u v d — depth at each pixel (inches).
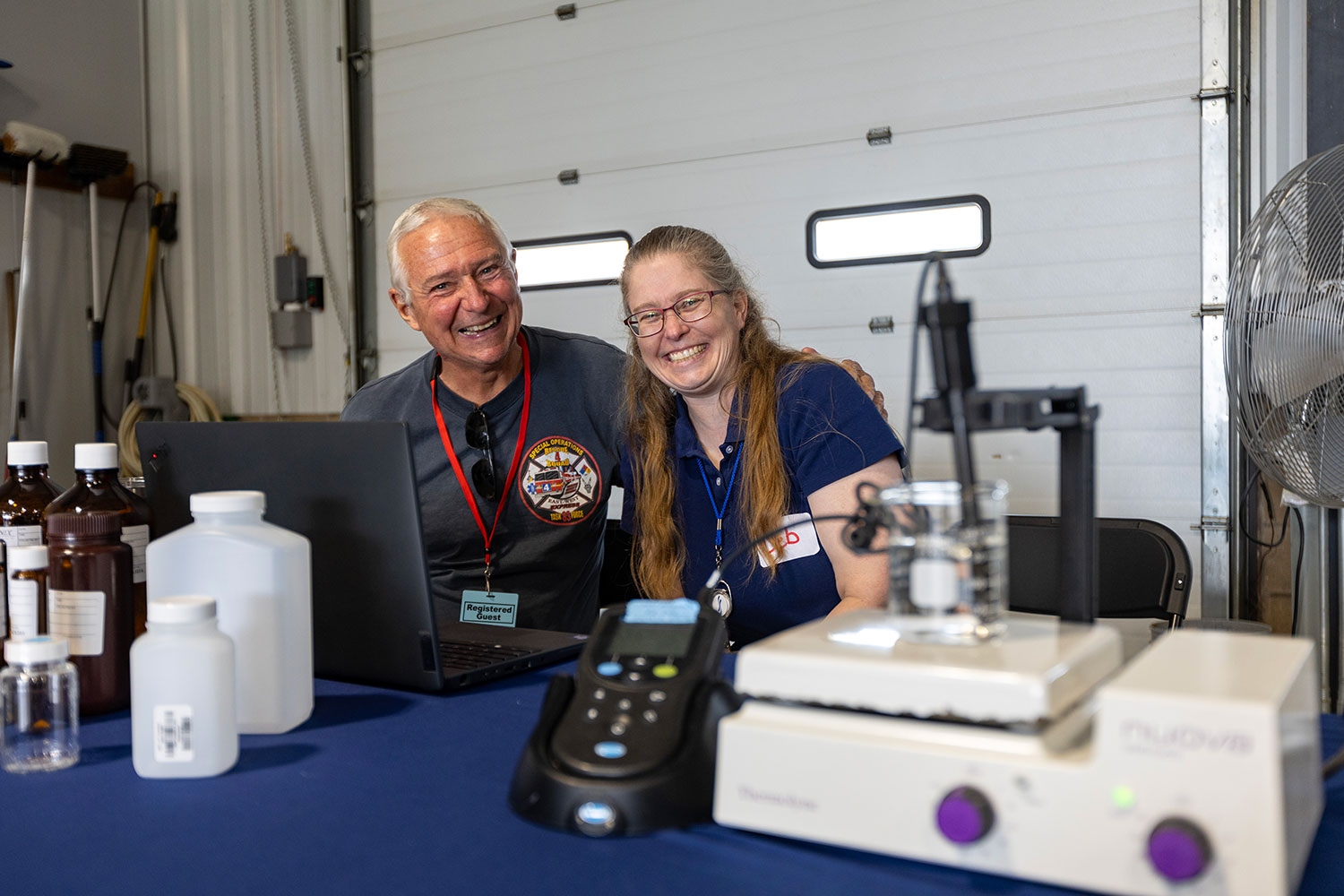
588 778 28.9
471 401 77.5
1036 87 130.2
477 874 26.1
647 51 156.7
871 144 140.8
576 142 163.5
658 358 63.9
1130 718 22.7
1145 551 80.9
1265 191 120.4
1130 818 22.6
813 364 64.1
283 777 34.0
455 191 174.9
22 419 182.4
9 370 181.5
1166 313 124.3
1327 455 67.5
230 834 29.1
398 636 44.5
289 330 188.9
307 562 40.7
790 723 27.1
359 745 37.6
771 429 62.4
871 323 141.7
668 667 31.9
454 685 45.1
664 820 28.3
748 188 150.0
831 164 143.7
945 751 24.7
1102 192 127.0
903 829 25.0
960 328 27.5
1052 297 130.4
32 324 184.1
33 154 178.2
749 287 67.8
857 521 31.0
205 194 200.8
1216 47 119.9
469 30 171.8
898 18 138.2
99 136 196.1
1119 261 126.5
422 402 79.0
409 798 31.7
